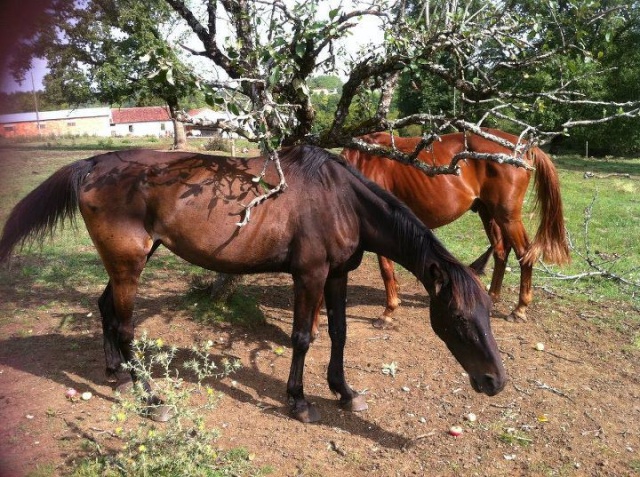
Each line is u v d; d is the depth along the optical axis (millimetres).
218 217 3285
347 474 2979
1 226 3662
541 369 4234
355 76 3859
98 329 4633
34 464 2820
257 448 3156
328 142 4238
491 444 3297
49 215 3428
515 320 5176
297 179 3363
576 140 25781
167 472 2535
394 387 3953
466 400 3791
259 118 3152
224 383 3900
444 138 5133
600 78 19578
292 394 3482
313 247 3309
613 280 6297
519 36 3748
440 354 4461
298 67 3443
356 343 4637
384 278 4922
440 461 3121
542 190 5066
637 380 4113
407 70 3504
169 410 3309
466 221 9461
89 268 6199
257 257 3369
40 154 14359
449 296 3066
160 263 6703
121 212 3277
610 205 10898
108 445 3033
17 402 3443
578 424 3521
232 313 4980
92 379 3797
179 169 3344
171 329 4676
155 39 3275
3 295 5285
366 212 3400
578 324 5145
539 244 5066
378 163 4977
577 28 3391
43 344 4309
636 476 3029
